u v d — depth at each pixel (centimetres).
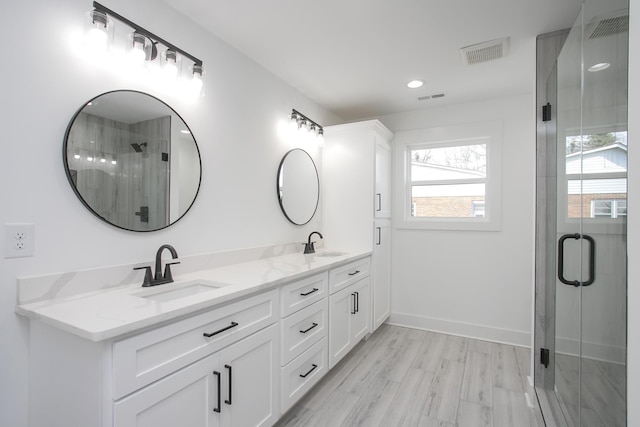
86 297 128
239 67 218
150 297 143
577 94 133
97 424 94
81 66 133
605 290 101
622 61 84
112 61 144
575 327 139
